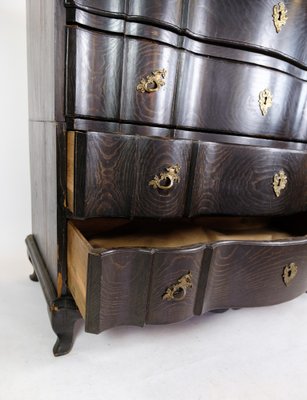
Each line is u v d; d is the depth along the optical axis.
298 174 0.72
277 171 0.68
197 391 0.60
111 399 0.56
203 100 0.68
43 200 0.77
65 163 0.58
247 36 0.67
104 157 0.51
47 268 0.78
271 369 0.68
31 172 0.97
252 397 0.60
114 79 0.58
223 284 0.64
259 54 0.70
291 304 0.97
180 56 0.62
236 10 0.64
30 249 0.92
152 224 0.84
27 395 0.56
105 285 0.50
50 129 0.61
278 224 1.02
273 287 0.70
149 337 0.75
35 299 0.87
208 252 0.58
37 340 0.70
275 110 0.77
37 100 0.76
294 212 0.75
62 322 0.64
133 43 0.57
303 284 0.75
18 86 1.11
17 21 1.04
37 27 0.70
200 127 0.70
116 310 0.53
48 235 0.73
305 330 0.84
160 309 0.57
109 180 0.52
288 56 0.73
